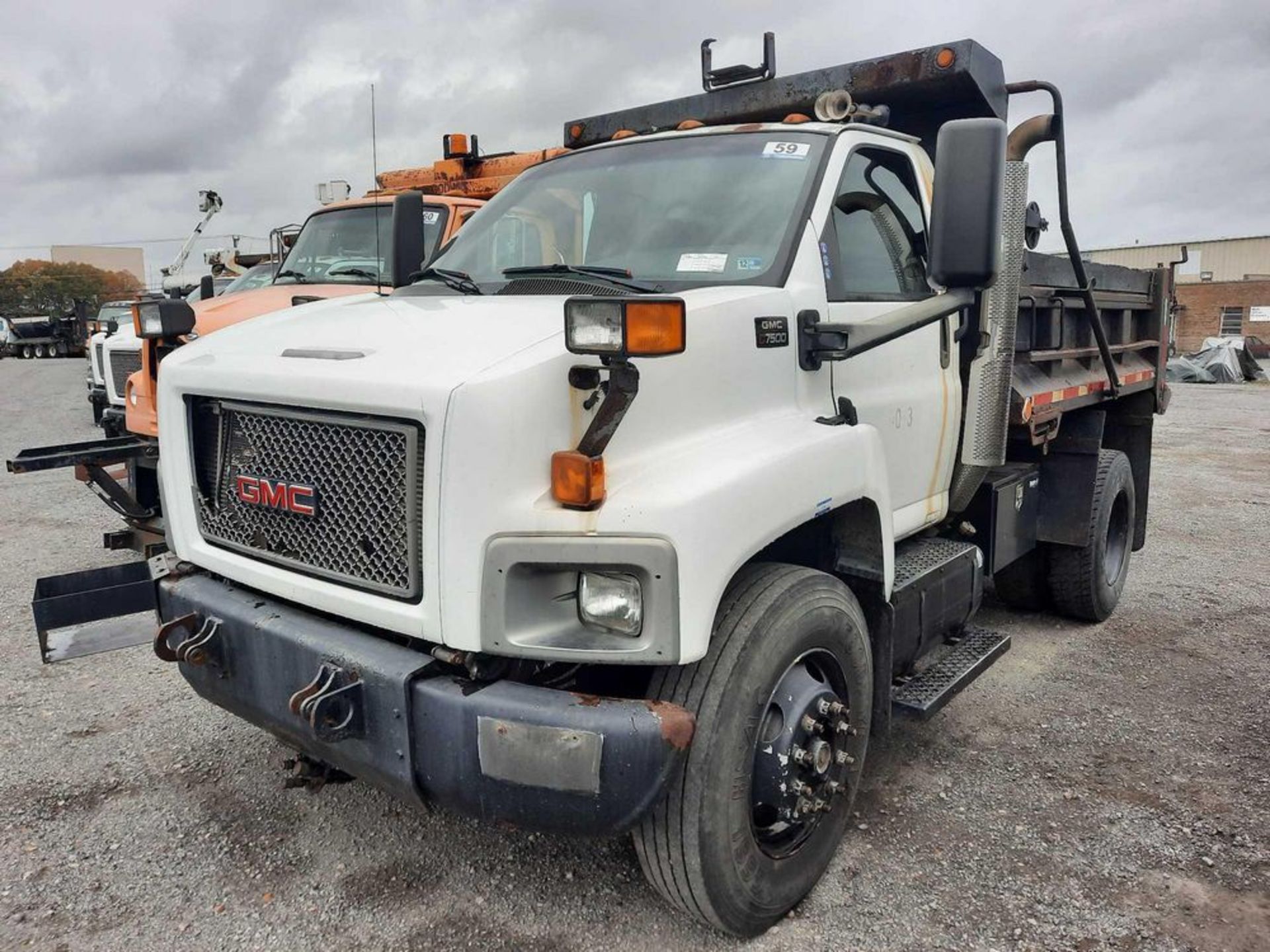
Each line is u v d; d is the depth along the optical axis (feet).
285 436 9.62
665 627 7.99
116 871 10.88
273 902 10.36
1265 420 61.16
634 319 7.55
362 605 8.92
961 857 11.25
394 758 8.59
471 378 8.11
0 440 44.57
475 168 31.22
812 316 10.78
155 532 18.40
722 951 9.64
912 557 13.47
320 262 27.35
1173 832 11.76
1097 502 18.44
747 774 9.11
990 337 13.89
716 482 8.46
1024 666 17.34
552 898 10.45
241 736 14.10
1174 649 18.20
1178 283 178.09
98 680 16.21
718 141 12.68
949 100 15.38
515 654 8.13
